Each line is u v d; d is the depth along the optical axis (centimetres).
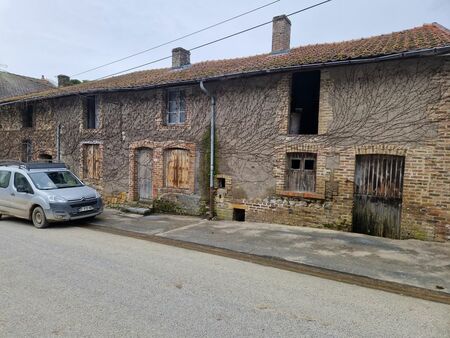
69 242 770
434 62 737
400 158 800
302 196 913
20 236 827
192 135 1132
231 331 364
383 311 426
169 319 390
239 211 1059
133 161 1305
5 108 1869
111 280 517
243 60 1245
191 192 1138
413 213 770
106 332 356
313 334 362
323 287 510
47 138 1644
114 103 1359
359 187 852
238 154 1030
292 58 979
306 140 905
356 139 833
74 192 987
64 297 448
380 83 800
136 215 1136
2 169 1072
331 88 862
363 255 659
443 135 731
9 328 363
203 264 617
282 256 657
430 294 485
